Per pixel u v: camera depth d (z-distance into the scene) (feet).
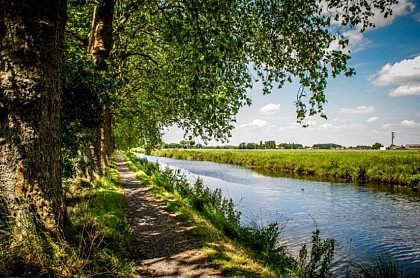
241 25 26.43
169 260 20.33
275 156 183.93
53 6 15.61
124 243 21.97
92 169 47.39
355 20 24.30
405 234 46.34
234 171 153.58
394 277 26.73
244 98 35.14
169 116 56.29
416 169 98.58
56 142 16.15
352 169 116.37
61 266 13.88
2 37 14.44
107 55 41.24
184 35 23.62
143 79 62.08
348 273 31.65
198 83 23.99
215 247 22.97
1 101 14.40
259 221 52.19
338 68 24.66
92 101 30.66
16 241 13.84
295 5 25.50
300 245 40.24
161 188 52.24
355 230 48.26
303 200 72.02
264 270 19.79
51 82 15.66
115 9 48.44
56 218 15.43
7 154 14.51
